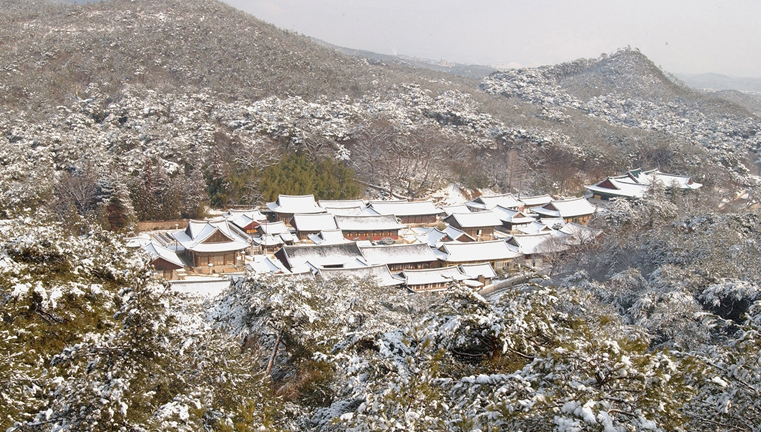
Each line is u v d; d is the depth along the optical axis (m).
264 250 54.75
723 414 9.01
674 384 8.17
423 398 8.51
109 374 9.36
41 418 8.99
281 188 65.88
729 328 24.16
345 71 125.31
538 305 10.99
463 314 10.86
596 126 109.88
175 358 11.76
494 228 69.00
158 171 58.53
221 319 18.05
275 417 12.64
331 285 25.48
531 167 86.94
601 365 8.18
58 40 109.50
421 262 50.34
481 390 9.10
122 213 52.00
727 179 87.00
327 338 15.71
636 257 38.06
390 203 66.69
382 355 10.82
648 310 26.78
